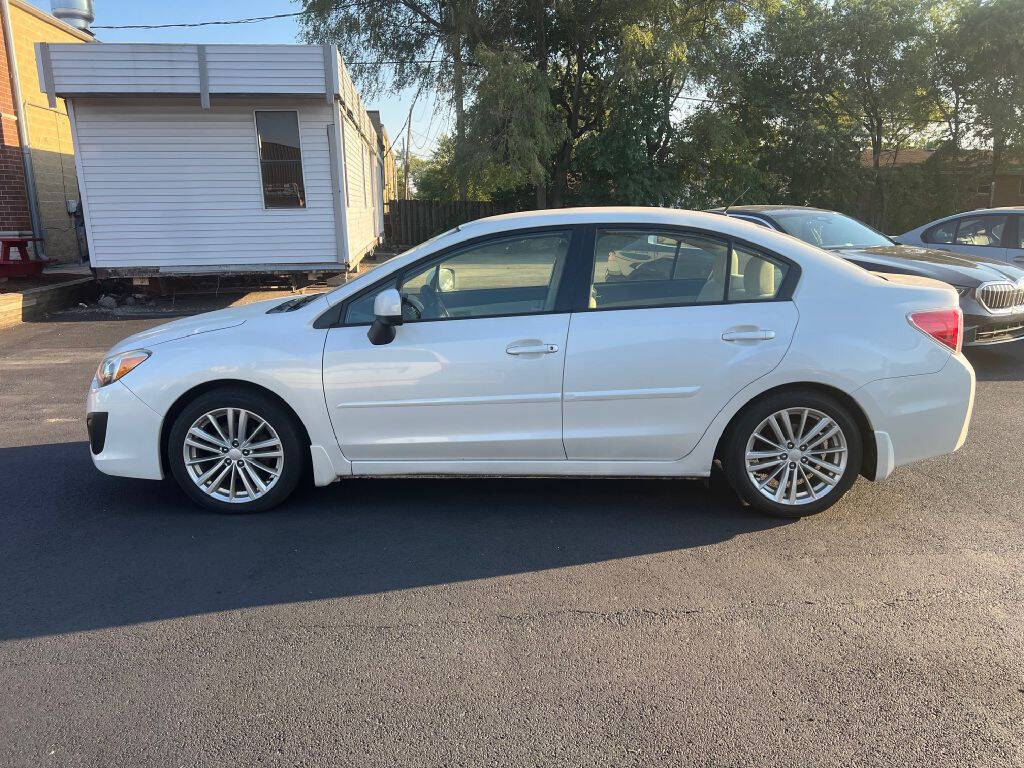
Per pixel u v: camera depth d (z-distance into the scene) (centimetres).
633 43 2312
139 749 243
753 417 406
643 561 372
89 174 1252
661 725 253
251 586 349
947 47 2595
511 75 2173
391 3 2545
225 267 1312
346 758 239
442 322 410
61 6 2034
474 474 420
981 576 354
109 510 439
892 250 816
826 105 2748
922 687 272
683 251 410
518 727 253
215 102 1235
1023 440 561
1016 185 3412
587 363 402
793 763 235
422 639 305
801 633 307
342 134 1302
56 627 314
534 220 419
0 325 1100
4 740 247
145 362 417
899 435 407
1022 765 233
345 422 413
